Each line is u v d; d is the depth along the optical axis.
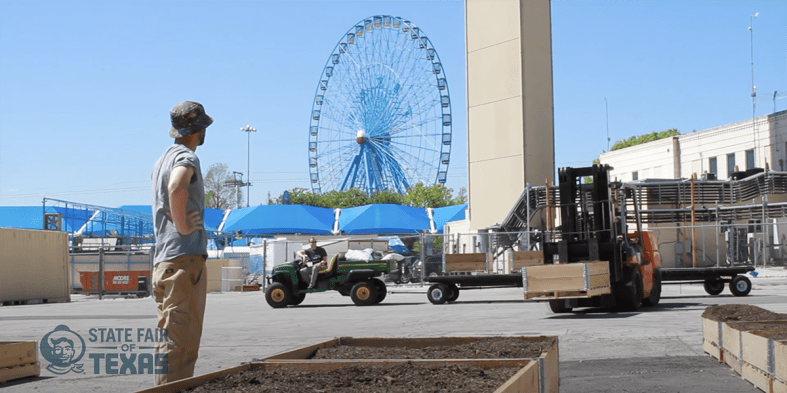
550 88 38.62
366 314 14.95
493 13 38.69
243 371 3.66
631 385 5.71
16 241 23.88
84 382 6.37
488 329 10.63
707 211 33.59
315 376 3.46
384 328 11.25
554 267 13.31
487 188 38.44
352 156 67.94
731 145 42.09
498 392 2.52
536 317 12.95
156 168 4.02
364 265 19.16
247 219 65.88
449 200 93.19
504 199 37.62
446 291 18.41
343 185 68.88
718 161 43.19
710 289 19.28
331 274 19.19
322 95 68.94
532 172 37.19
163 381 3.80
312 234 63.38
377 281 19.53
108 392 5.80
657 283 15.66
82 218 43.88
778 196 33.53
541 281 13.38
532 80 37.78
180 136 4.02
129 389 5.94
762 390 5.30
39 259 24.91
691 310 13.61
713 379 5.89
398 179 66.06
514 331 10.22
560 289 13.19
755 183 33.84
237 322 13.31
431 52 63.47
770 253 31.41
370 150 66.38
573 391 5.51
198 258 3.94
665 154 47.22
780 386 4.86
